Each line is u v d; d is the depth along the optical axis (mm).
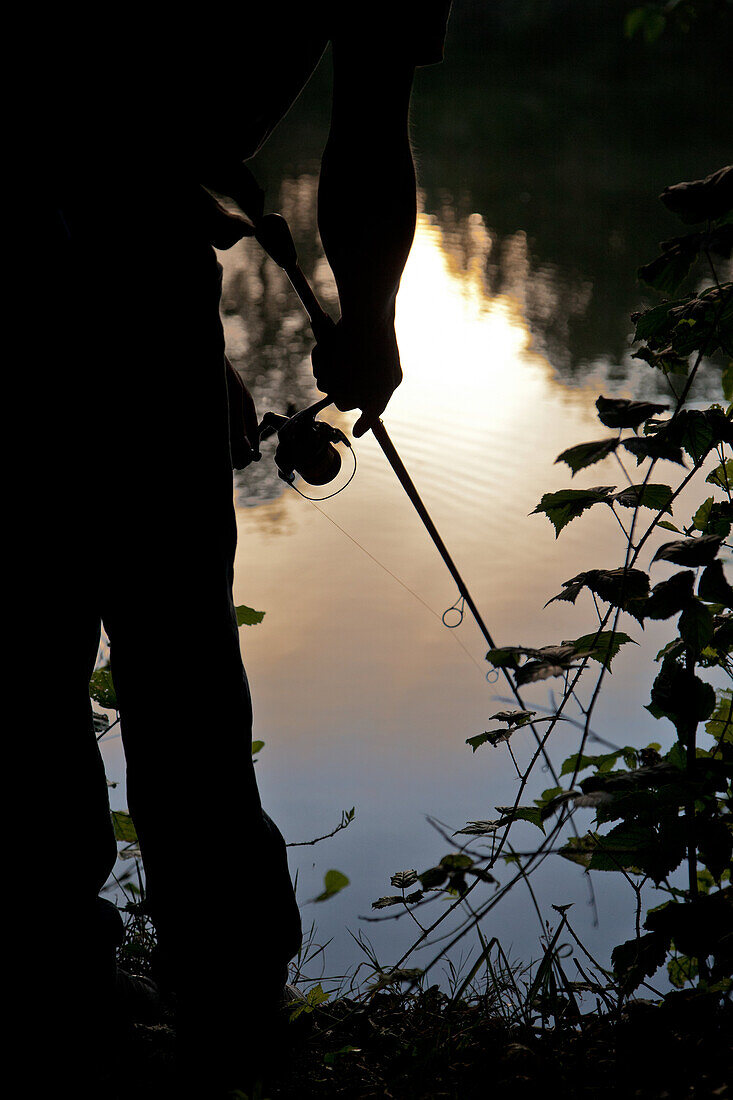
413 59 1609
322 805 2918
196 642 1542
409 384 6293
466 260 9500
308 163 13312
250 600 3930
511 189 12711
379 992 1869
